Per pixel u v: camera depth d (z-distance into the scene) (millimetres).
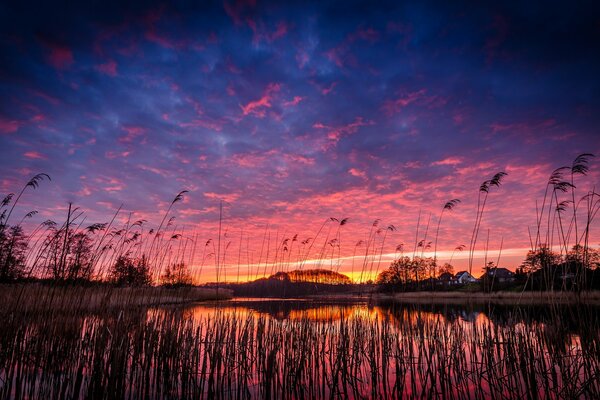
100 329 7234
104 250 10250
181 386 7832
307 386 8094
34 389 6805
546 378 6629
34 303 8234
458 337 8609
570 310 6543
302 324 9977
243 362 8219
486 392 7445
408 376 8742
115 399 6395
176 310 9930
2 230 9039
